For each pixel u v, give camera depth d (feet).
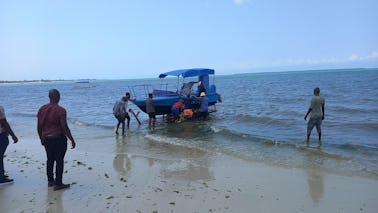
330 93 122.01
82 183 23.70
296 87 176.24
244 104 90.38
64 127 20.70
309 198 20.99
